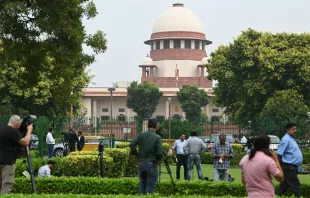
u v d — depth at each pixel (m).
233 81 54.66
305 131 38.25
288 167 12.84
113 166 21.17
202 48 110.56
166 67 107.62
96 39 22.31
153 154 12.56
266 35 55.47
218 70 55.03
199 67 107.25
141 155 12.61
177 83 103.31
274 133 35.00
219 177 17.28
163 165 30.98
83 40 21.42
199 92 85.50
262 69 52.53
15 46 20.20
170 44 108.69
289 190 14.17
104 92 97.81
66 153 28.52
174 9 111.38
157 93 86.19
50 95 46.44
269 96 53.03
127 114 100.00
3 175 12.12
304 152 32.62
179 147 22.31
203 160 33.25
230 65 54.91
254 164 8.22
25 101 47.16
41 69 22.83
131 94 86.25
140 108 85.50
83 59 22.91
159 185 14.60
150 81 105.94
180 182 14.63
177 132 47.50
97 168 19.58
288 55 52.09
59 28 19.69
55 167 20.42
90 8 21.16
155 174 12.54
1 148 12.08
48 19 19.31
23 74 22.25
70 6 19.73
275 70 52.38
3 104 47.56
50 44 20.62
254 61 54.16
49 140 29.19
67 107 49.03
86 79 49.53
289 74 53.00
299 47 54.19
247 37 55.81
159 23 109.88
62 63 21.53
